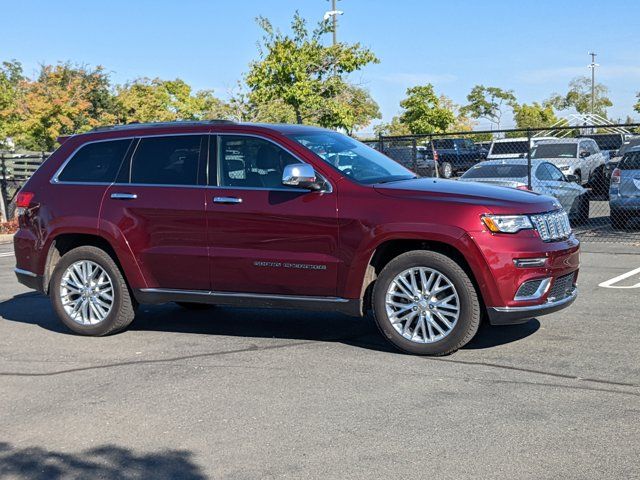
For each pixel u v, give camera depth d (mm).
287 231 6766
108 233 7441
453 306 6363
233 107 25062
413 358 6457
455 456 4395
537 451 4418
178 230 7176
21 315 8898
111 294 7559
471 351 6609
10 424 5230
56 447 4797
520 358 6328
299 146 6941
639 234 14586
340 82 23562
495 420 4934
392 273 6492
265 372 6195
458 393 5496
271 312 8531
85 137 7918
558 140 22094
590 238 14305
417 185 6691
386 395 5512
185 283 7242
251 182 7000
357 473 4219
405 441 4645
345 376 6004
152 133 7578
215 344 7180
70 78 32094
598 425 4777
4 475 4418
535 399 5305
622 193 14953
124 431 5016
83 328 7668
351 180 6727
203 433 4918
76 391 5891
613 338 6871
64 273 7723
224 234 6988
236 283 7031
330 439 4727
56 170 7914
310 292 6797
